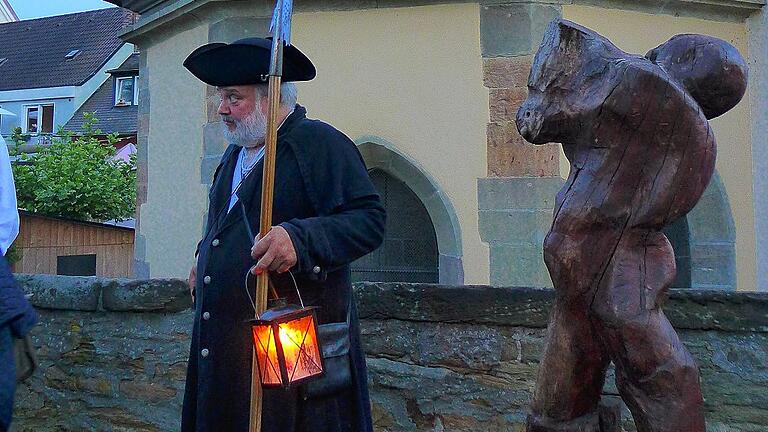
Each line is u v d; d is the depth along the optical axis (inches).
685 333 111.6
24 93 982.4
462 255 191.9
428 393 122.4
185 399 91.0
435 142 195.6
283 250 76.0
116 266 428.1
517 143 188.7
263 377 72.8
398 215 208.4
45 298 142.1
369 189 86.7
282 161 86.9
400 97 198.8
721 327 109.1
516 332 118.4
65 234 401.7
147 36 247.0
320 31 205.5
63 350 140.9
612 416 75.4
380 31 200.8
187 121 231.0
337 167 86.0
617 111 65.7
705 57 68.2
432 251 205.5
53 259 394.9
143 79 252.1
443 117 195.2
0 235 104.0
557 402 72.2
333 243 80.0
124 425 135.8
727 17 212.5
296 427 82.5
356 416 86.4
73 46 1053.8
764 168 210.5
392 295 124.2
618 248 67.4
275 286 83.5
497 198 189.6
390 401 124.3
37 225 388.5
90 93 971.3
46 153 492.7
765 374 107.2
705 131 65.9
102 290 137.5
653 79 65.0
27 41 1087.0
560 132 70.1
